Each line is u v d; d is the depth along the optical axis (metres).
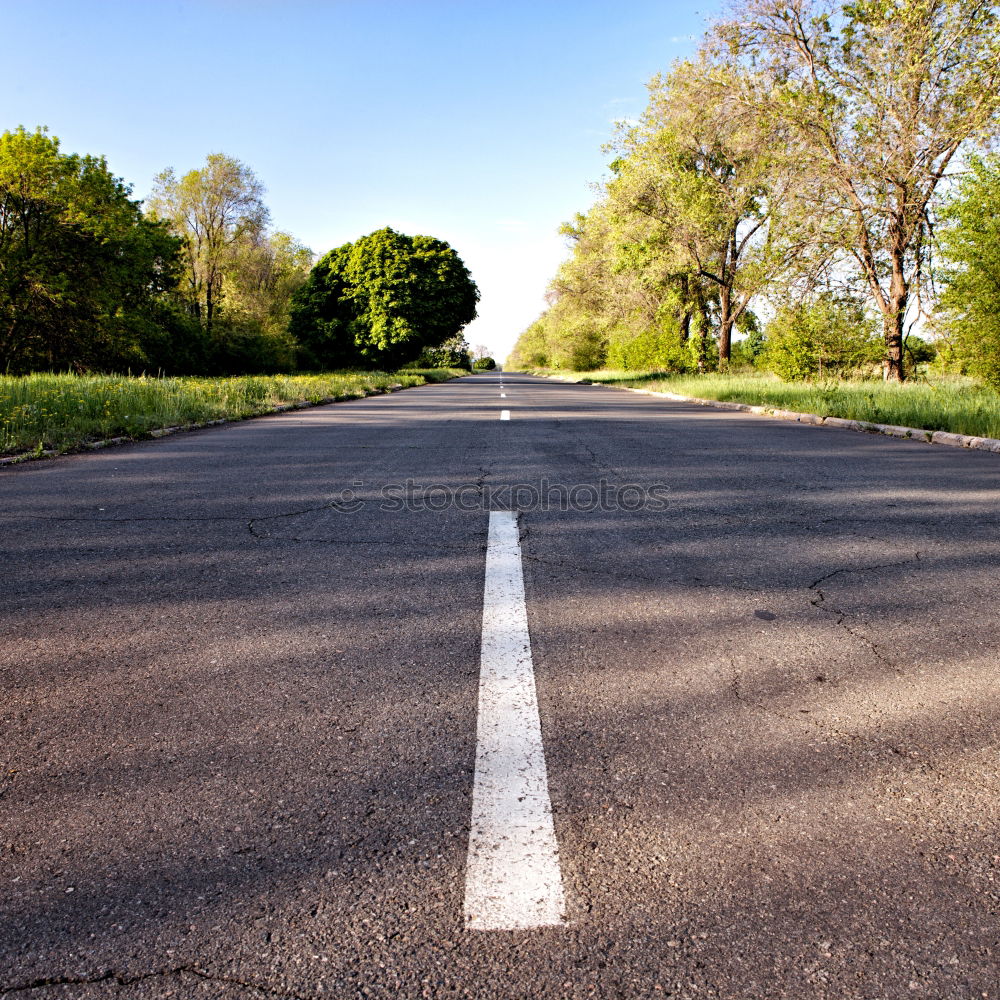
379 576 3.60
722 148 24.70
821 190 18.09
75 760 1.97
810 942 1.36
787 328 19.58
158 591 3.37
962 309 12.97
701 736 2.08
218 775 1.90
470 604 3.18
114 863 1.58
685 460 7.92
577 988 1.27
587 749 2.02
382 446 9.20
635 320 34.44
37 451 7.97
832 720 2.18
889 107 16.97
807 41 18.61
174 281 39.22
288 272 55.72
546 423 12.92
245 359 49.06
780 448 9.09
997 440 8.89
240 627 2.92
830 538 4.42
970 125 15.98
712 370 29.98
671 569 3.74
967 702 2.30
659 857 1.58
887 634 2.86
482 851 1.60
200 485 6.21
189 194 44.00
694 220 24.64
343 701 2.30
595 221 32.00
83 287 32.12
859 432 11.37
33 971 1.30
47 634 2.85
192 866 1.56
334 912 1.44
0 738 2.09
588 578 3.58
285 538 4.37
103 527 4.64
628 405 18.95
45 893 1.49
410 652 2.67
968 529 4.67
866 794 1.81
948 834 1.66
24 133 30.72
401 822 1.70
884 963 1.32
